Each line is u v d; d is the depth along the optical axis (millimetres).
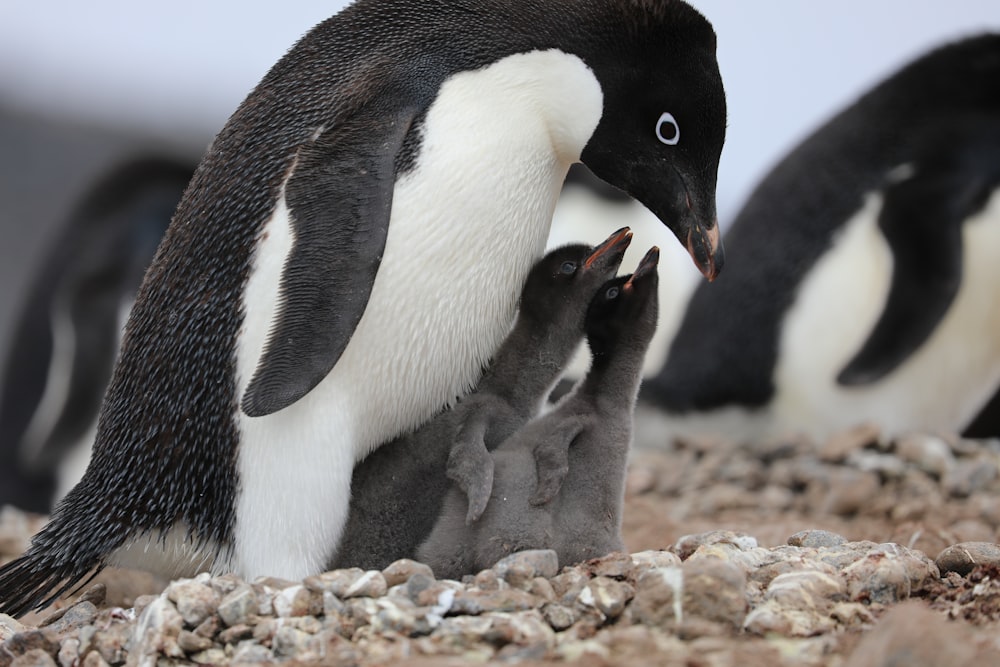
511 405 10859
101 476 10891
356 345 10383
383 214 10148
